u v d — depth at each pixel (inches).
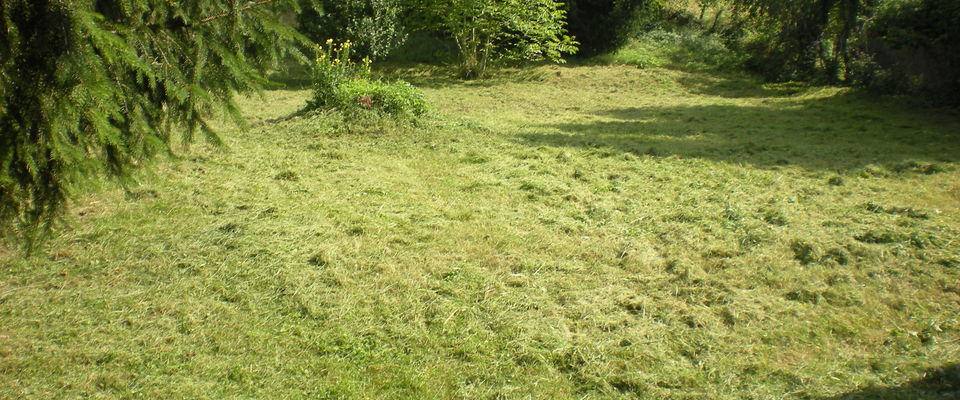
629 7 673.6
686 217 211.0
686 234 195.8
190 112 124.2
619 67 650.8
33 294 152.5
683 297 156.2
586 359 129.6
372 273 167.0
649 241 191.9
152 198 216.5
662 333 139.6
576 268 172.1
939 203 228.4
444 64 657.6
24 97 102.3
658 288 161.6
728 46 690.8
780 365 128.3
